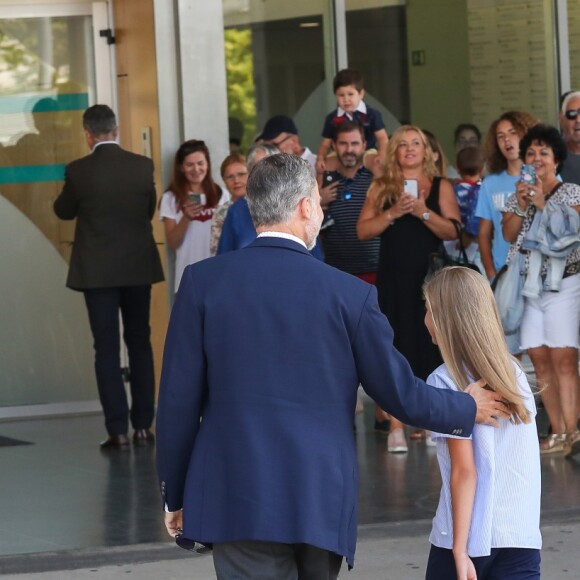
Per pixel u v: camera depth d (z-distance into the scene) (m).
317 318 5.58
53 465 13.07
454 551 5.83
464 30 16.84
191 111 15.05
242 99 16.22
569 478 11.60
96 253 13.70
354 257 13.93
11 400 16.19
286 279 5.64
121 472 12.55
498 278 12.42
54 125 16.22
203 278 5.72
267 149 11.52
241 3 16.14
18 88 16.16
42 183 16.22
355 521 5.63
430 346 12.83
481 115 16.98
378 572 9.05
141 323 14.17
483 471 5.89
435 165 13.75
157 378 15.48
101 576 9.12
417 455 12.92
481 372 5.95
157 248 14.27
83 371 16.33
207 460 5.58
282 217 5.76
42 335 16.25
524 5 17.02
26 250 16.22
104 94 16.22
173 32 15.08
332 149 14.95
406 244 12.80
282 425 5.49
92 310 13.87
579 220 12.16
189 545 5.84
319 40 16.42
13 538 10.09
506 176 13.51
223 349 5.58
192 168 14.33
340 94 14.80
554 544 9.66
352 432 5.67
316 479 5.46
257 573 5.52
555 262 12.16
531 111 17.22
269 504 5.43
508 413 5.92
